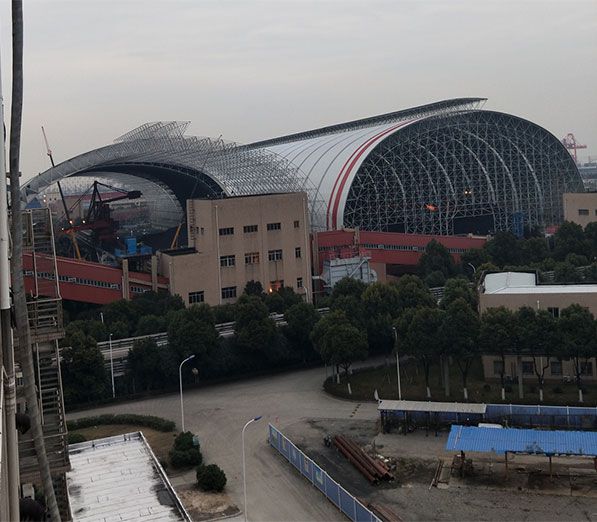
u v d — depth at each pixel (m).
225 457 42.34
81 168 93.19
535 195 123.00
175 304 69.56
